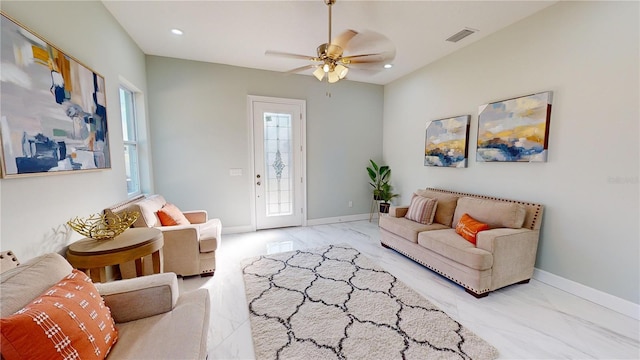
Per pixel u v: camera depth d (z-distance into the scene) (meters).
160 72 3.59
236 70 3.96
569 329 1.84
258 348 1.64
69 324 0.91
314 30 2.86
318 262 3.00
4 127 1.23
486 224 2.62
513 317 1.98
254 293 2.30
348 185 4.92
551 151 2.45
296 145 4.45
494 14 2.54
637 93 1.92
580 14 2.20
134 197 2.94
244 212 4.21
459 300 2.21
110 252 1.57
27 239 1.39
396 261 3.05
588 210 2.22
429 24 2.74
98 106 2.10
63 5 1.74
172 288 1.33
